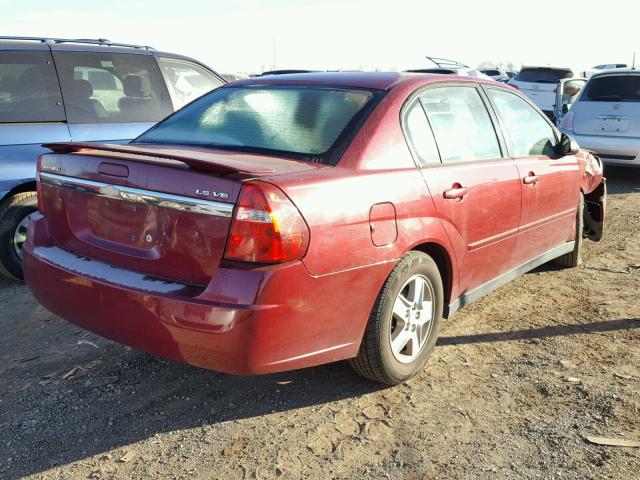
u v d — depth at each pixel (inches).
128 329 109.3
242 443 111.8
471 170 143.8
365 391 130.4
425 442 112.3
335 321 112.0
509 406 124.6
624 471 103.7
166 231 107.3
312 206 104.9
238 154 119.6
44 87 197.9
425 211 127.6
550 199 179.0
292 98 136.2
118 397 126.6
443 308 142.4
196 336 101.0
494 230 152.6
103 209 116.8
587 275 208.7
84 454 108.0
